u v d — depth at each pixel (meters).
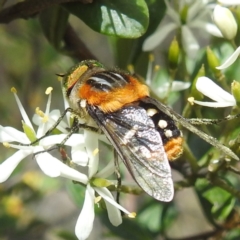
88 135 0.06
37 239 0.11
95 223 0.12
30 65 0.13
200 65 0.08
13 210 0.11
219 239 0.08
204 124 0.06
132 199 0.10
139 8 0.06
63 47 0.08
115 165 0.06
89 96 0.06
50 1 0.06
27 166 0.12
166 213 0.09
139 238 0.09
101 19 0.06
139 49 0.08
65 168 0.06
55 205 0.15
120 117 0.06
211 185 0.07
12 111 0.13
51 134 0.06
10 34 0.13
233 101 0.06
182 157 0.07
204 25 0.08
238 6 0.07
